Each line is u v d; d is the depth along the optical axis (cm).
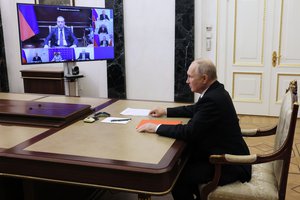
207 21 481
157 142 184
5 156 167
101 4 505
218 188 185
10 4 543
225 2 471
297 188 278
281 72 473
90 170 156
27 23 393
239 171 189
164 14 484
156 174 147
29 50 399
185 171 196
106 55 462
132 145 180
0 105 253
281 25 461
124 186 153
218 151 193
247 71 484
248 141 389
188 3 464
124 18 500
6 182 195
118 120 228
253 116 490
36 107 245
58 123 217
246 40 476
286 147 175
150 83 511
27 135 198
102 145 180
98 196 257
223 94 195
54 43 416
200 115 189
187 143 191
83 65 534
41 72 488
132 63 512
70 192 221
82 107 244
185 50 478
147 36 497
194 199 206
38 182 190
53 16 409
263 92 484
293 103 175
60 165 160
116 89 519
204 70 196
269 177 198
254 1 464
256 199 180
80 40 434
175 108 241
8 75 569
